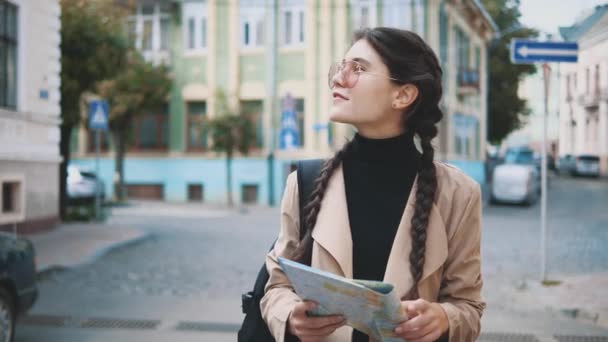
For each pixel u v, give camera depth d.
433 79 1.55
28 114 12.05
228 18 25.56
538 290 7.53
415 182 1.56
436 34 23.11
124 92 23.20
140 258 10.48
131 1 21.25
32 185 12.34
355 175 1.58
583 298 6.98
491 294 7.45
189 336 5.76
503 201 24.27
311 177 1.65
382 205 1.54
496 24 28.11
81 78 14.02
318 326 1.40
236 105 24.66
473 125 28.53
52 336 5.74
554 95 8.04
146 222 16.91
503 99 32.12
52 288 8.02
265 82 25.25
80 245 11.11
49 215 12.99
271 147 25.17
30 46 12.19
